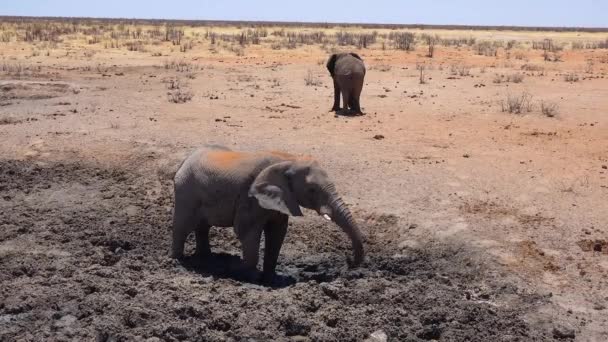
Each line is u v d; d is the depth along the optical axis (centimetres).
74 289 815
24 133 1530
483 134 1609
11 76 2511
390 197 1173
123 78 2564
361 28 10069
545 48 4512
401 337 741
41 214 1154
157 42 4584
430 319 774
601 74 2866
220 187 879
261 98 2117
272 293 825
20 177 1319
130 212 1173
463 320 777
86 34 5416
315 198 825
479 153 1423
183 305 770
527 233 1019
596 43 5562
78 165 1362
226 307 783
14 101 1967
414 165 1327
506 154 1413
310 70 2945
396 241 1042
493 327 769
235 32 6619
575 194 1166
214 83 2452
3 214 1145
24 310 773
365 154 1404
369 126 1695
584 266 926
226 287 848
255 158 872
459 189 1196
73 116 1734
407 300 826
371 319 771
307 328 745
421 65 3156
